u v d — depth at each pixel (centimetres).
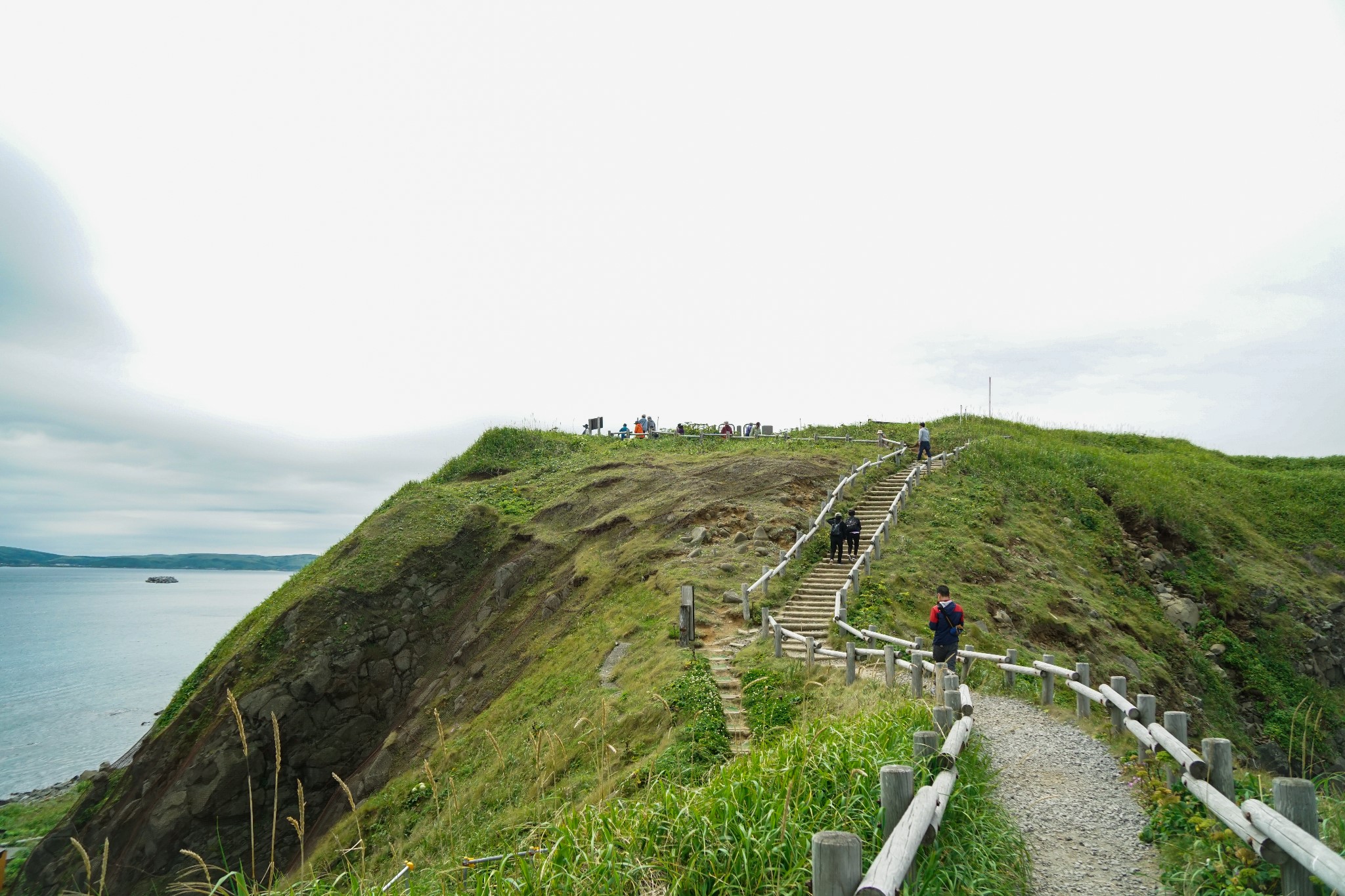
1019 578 2298
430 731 2334
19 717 5438
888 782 460
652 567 2408
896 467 3216
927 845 496
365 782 2272
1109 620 2272
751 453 3378
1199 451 4603
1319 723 2234
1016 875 558
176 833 2244
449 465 4166
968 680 1377
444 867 664
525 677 2139
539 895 518
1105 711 1125
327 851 1662
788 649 1706
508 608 2786
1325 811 621
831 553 2320
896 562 2227
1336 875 383
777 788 580
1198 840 597
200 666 2948
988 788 711
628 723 1433
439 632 2919
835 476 2995
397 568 3002
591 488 3297
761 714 1359
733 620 1966
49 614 15400
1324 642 2577
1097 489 3225
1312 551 3194
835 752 656
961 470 3164
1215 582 2758
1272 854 466
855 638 1723
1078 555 2672
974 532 2509
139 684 6894
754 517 2598
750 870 491
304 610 2769
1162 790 709
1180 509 3123
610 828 559
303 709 2548
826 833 368
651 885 523
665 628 1919
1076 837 666
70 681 7062
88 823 2414
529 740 1595
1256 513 3441
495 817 1219
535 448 4241
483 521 3278
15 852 2472
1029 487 3091
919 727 810
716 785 629
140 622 13900
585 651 2025
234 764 2355
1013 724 1085
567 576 2691
